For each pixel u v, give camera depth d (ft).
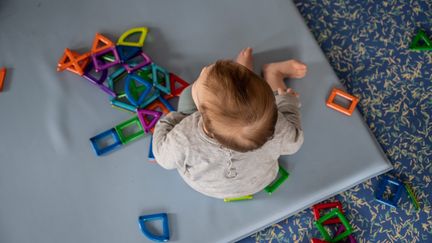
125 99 3.79
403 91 4.02
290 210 3.58
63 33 3.99
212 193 3.18
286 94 3.33
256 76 2.27
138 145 3.69
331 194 3.62
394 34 4.18
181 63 3.91
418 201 3.75
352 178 3.65
